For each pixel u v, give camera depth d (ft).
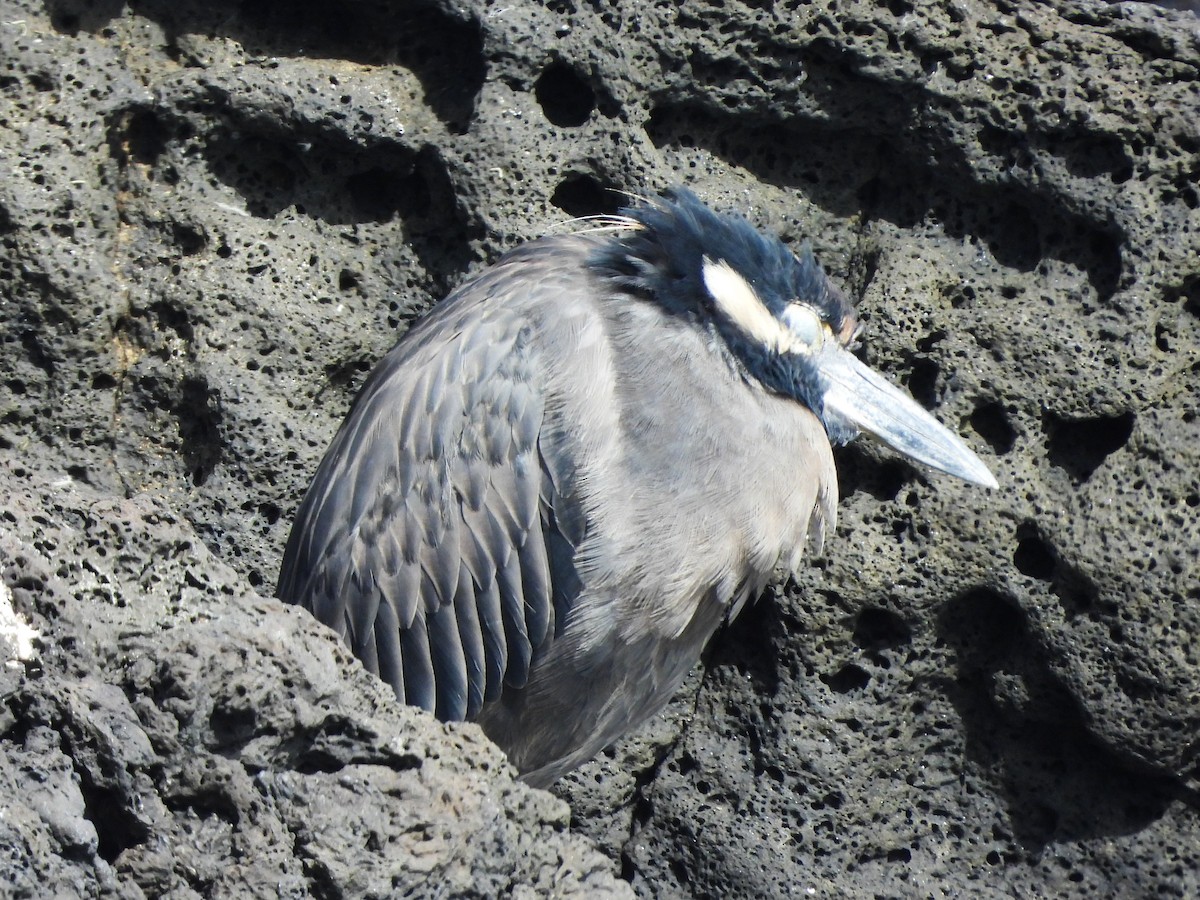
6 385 33.35
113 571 20.51
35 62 33.17
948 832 35.70
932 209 35.83
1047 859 35.17
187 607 20.76
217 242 34.40
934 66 34.55
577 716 30.58
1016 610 33.78
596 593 29.22
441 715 29.55
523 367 29.66
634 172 34.60
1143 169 33.86
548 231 34.45
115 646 20.01
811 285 32.04
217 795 20.04
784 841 34.88
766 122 35.68
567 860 22.91
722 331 30.66
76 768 19.40
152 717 19.81
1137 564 32.68
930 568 33.91
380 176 35.81
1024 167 34.58
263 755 20.31
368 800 20.65
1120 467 33.22
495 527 29.30
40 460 33.68
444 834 20.98
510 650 29.58
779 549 30.91
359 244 35.65
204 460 34.47
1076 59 34.19
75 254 33.09
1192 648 32.55
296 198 35.29
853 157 36.32
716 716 35.76
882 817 35.35
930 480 33.91
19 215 32.50
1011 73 34.30
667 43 34.47
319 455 34.32
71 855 18.78
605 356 29.84
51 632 19.77
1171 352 33.71
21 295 32.86
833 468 32.19
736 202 35.60
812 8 34.35
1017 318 34.27
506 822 21.80
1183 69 33.94
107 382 33.99
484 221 34.47
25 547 19.93
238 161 35.12
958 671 35.01
